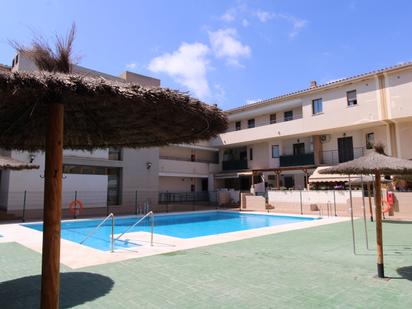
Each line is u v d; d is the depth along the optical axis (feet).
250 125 116.37
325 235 41.73
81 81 9.07
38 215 68.69
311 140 99.81
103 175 81.25
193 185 121.49
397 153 80.38
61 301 17.34
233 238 39.40
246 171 112.78
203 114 11.59
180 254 29.71
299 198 82.64
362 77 81.46
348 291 18.79
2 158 28.81
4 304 17.02
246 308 16.25
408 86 74.90
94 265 25.48
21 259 28.37
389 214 64.39
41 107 12.00
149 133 15.21
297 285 20.02
